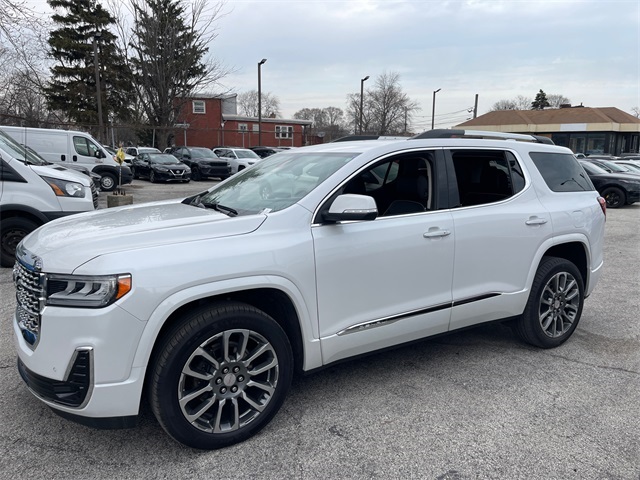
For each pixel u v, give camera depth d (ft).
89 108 110.22
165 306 8.14
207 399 8.89
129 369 8.02
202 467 8.56
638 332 15.47
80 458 8.77
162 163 75.46
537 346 14.03
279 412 10.41
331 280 9.91
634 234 34.81
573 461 8.86
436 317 11.57
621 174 52.11
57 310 7.89
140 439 9.37
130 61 107.34
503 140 13.55
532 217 13.05
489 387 11.64
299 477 8.34
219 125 147.74
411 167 12.48
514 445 9.32
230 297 9.43
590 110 141.08
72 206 21.84
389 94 169.27
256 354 9.21
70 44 104.27
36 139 47.78
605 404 10.93
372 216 9.61
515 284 12.90
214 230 9.11
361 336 10.50
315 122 265.75
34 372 8.20
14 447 9.04
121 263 7.98
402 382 11.85
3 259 21.50
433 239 11.25
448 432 9.73
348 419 10.16
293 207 9.84
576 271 14.14
